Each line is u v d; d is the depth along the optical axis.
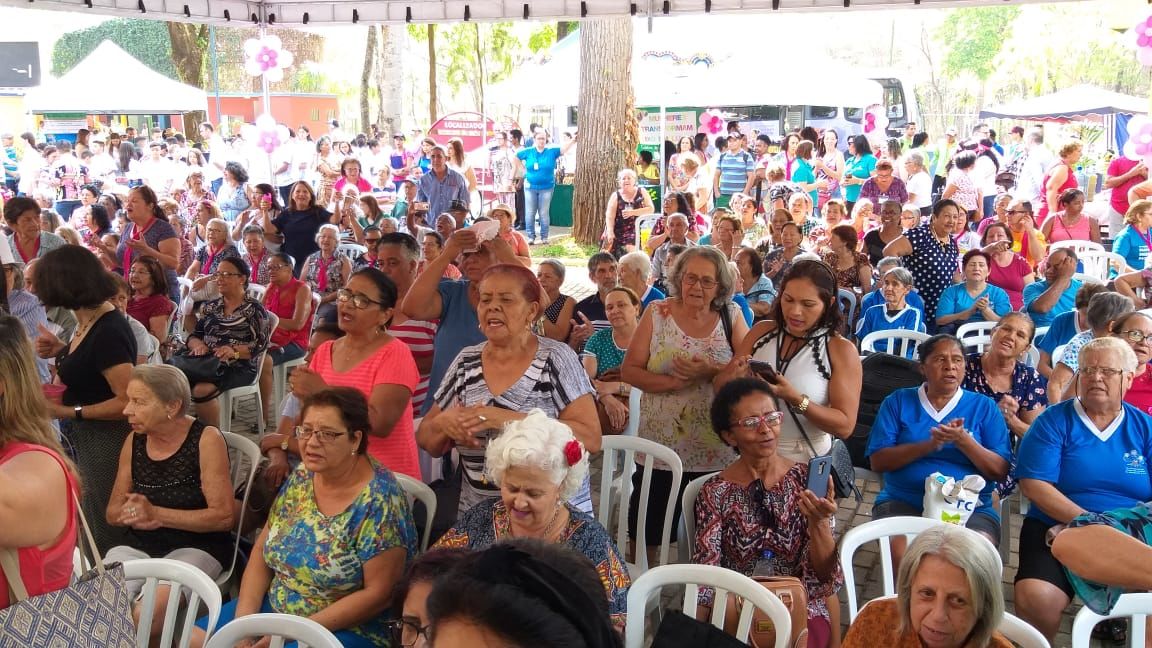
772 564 3.03
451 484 3.78
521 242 7.80
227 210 12.35
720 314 3.77
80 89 17.86
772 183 13.36
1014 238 8.59
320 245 7.89
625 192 12.05
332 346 3.81
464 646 1.06
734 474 3.11
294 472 3.07
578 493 2.96
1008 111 23.12
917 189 12.99
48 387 3.93
